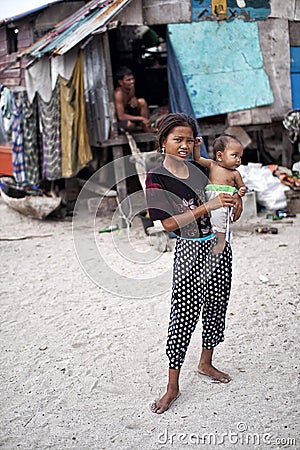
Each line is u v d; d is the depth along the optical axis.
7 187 8.45
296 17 7.66
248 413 2.87
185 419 2.85
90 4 8.07
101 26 6.57
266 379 3.18
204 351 3.18
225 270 2.93
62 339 3.87
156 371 3.36
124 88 7.55
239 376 3.23
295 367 3.30
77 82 7.02
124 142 7.38
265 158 8.81
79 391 3.18
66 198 7.76
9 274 5.38
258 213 7.07
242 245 5.83
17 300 4.67
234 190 2.84
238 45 7.49
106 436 2.75
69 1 8.27
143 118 7.51
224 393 3.06
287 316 4.02
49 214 7.64
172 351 2.90
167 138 2.73
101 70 7.21
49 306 4.50
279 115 7.82
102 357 3.57
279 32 7.62
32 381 3.32
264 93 7.69
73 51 6.88
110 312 4.29
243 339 3.69
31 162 7.46
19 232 7.01
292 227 6.44
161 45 10.08
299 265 5.10
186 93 7.37
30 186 7.73
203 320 3.09
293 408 2.89
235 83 7.56
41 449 2.68
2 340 3.90
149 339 3.78
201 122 7.80
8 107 8.13
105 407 3.01
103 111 7.30
